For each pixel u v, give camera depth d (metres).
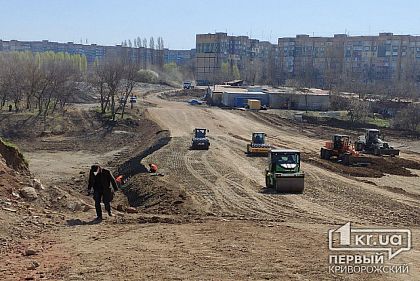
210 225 18.30
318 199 27.70
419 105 78.31
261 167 40.22
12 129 65.62
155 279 11.12
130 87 92.75
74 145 59.84
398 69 147.50
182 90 130.88
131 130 69.44
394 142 64.62
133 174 38.12
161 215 21.23
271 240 15.62
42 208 18.83
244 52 177.00
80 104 93.31
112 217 18.91
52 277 11.10
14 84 83.44
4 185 19.47
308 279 11.36
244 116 81.38
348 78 135.88
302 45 163.00
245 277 11.39
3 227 15.10
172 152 47.56
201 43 165.88
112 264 12.21
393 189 32.72
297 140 61.56
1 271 11.40
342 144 45.94
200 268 12.02
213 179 34.09
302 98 93.44
